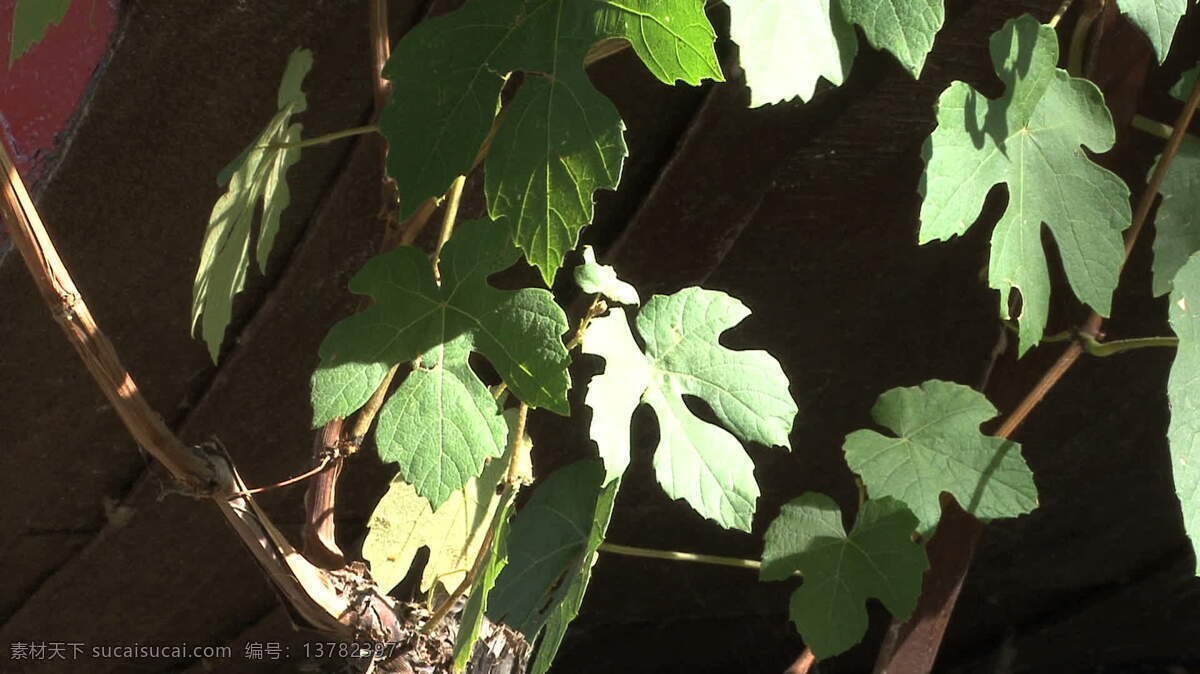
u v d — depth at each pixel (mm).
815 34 803
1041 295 897
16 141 1077
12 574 1317
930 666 1064
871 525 1029
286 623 1396
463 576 999
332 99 1085
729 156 1107
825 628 1040
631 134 1105
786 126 1097
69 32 1049
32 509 1262
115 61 1047
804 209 1158
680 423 895
